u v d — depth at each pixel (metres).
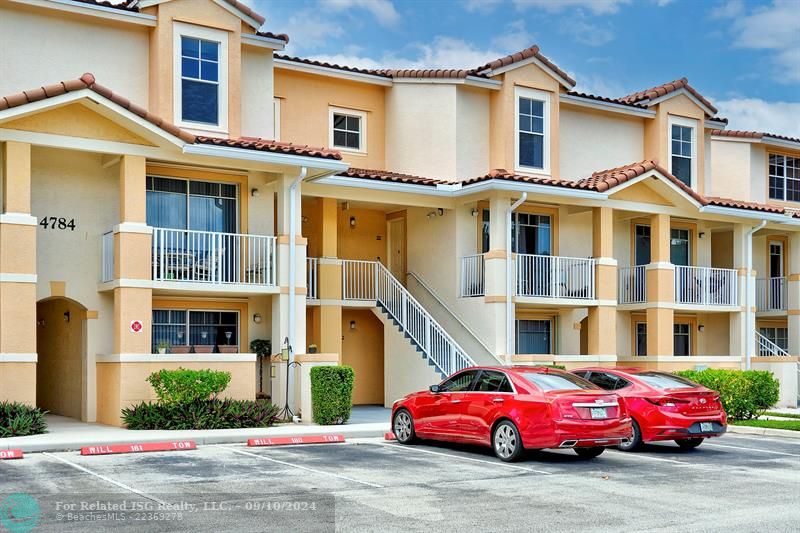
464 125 25.30
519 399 14.59
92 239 19.47
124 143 18.59
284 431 17.47
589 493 11.84
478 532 9.49
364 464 14.05
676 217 27.00
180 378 17.64
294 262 20.42
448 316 24.31
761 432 19.75
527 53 25.61
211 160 19.55
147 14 20.59
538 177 25.45
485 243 24.72
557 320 25.95
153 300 20.22
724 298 27.61
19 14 19.75
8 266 17.19
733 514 10.56
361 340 25.53
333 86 25.64
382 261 26.45
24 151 17.55
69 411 20.66
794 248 29.94
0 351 17.02
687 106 28.94
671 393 16.27
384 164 26.42
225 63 21.23
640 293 26.75
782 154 32.38
